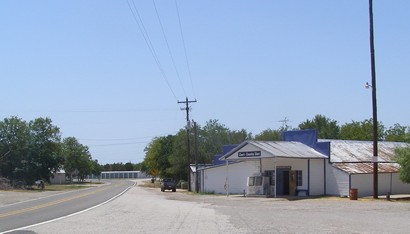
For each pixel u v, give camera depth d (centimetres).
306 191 4669
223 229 1780
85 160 15262
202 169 5922
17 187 7931
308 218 2270
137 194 5431
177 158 8750
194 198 4578
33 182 9638
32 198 4434
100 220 2156
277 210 2867
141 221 2100
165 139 10494
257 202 3853
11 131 9525
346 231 1711
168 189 7131
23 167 9588
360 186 4559
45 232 1695
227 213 2603
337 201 3812
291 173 4812
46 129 9938
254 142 4672
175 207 3123
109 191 6397
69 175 15025
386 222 2058
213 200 4181
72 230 1756
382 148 5547
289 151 4656
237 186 5409
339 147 5269
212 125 9494
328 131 11206
